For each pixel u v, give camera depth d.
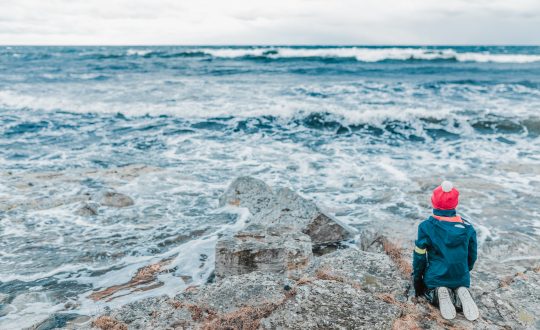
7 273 5.72
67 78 29.73
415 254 3.67
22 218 7.65
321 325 3.50
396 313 3.66
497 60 41.03
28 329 4.29
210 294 4.07
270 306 3.81
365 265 4.53
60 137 14.50
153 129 15.66
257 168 11.26
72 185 9.52
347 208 8.41
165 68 37.38
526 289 4.14
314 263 4.81
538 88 23.67
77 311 4.75
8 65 40.12
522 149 12.72
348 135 15.14
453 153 12.57
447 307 3.56
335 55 45.31
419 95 22.14
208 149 13.23
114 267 5.96
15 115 17.44
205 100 20.62
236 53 48.66
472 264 3.71
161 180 10.10
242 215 7.95
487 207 8.02
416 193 9.05
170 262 6.14
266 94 22.52
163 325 3.60
